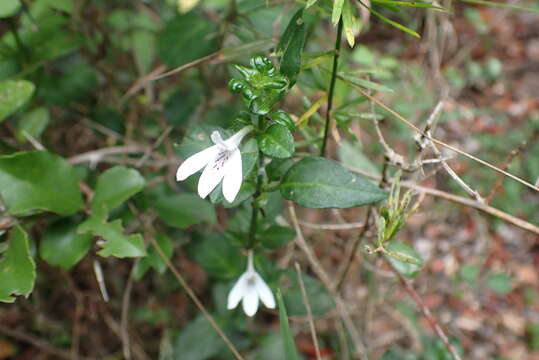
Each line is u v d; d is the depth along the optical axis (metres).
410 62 0.34
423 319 0.27
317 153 0.21
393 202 0.16
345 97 0.20
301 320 0.23
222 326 0.21
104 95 0.25
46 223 0.20
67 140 0.24
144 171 0.22
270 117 0.14
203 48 0.21
